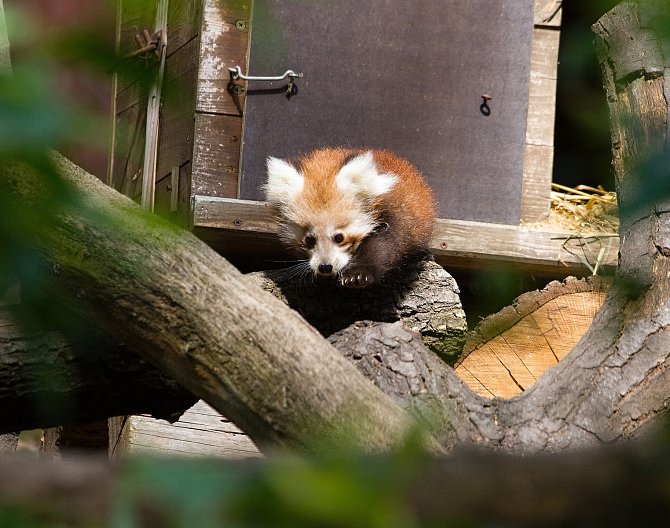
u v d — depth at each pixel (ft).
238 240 34.88
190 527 6.53
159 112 37.55
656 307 20.80
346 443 14.79
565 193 38.52
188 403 21.76
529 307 28.09
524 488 7.23
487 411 19.97
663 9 7.67
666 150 7.13
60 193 8.00
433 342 29.04
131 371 20.77
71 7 7.14
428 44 34.86
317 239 32.78
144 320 16.63
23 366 19.77
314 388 15.98
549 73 35.86
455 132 35.01
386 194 32.60
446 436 19.17
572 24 37.01
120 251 16.63
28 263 7.54
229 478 6.70
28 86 6.59
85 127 6.72
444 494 7.18
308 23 34.37
